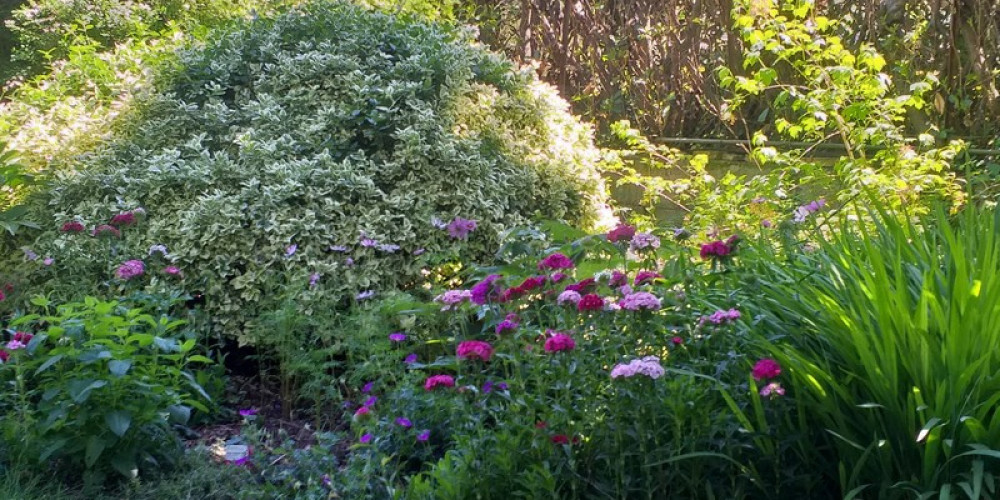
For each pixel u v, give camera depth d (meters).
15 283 4.41
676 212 7.61
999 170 6.07
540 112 5.50
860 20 7.08
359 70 5.19
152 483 3.22
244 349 4.80
